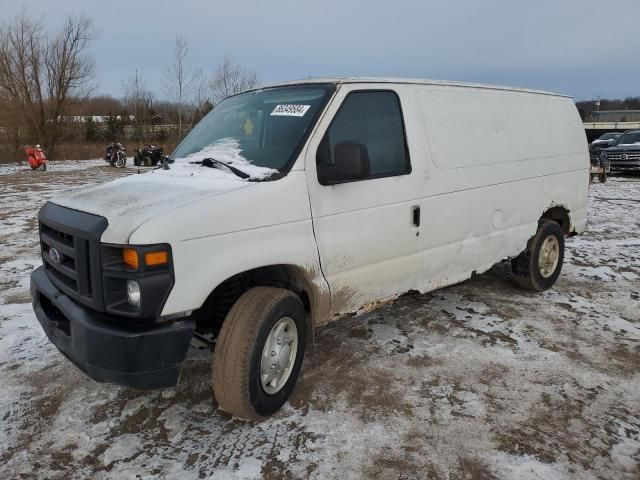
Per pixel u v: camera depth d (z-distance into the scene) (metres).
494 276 6.42
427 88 4.30
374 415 3.36
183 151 4.12
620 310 5.25
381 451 3.01
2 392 3.62
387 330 4.71
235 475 2.80
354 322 4.89
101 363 2.75
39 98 33.88
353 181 3.60
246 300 3.13
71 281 3.07
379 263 3.86
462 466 2.89
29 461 2.92
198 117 31.38
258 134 3.70
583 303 5.45
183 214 2.78
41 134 34.41
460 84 4.63
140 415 3.36
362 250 3.70
